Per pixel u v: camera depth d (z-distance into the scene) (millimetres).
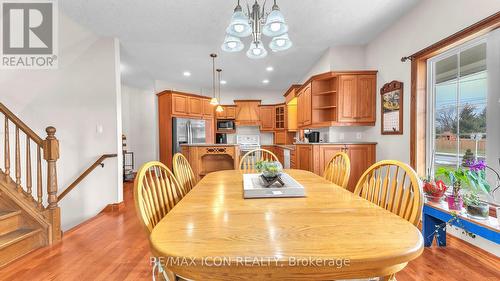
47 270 1790
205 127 6199
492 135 1895
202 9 2697
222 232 837
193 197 1307
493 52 1896
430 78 2650
